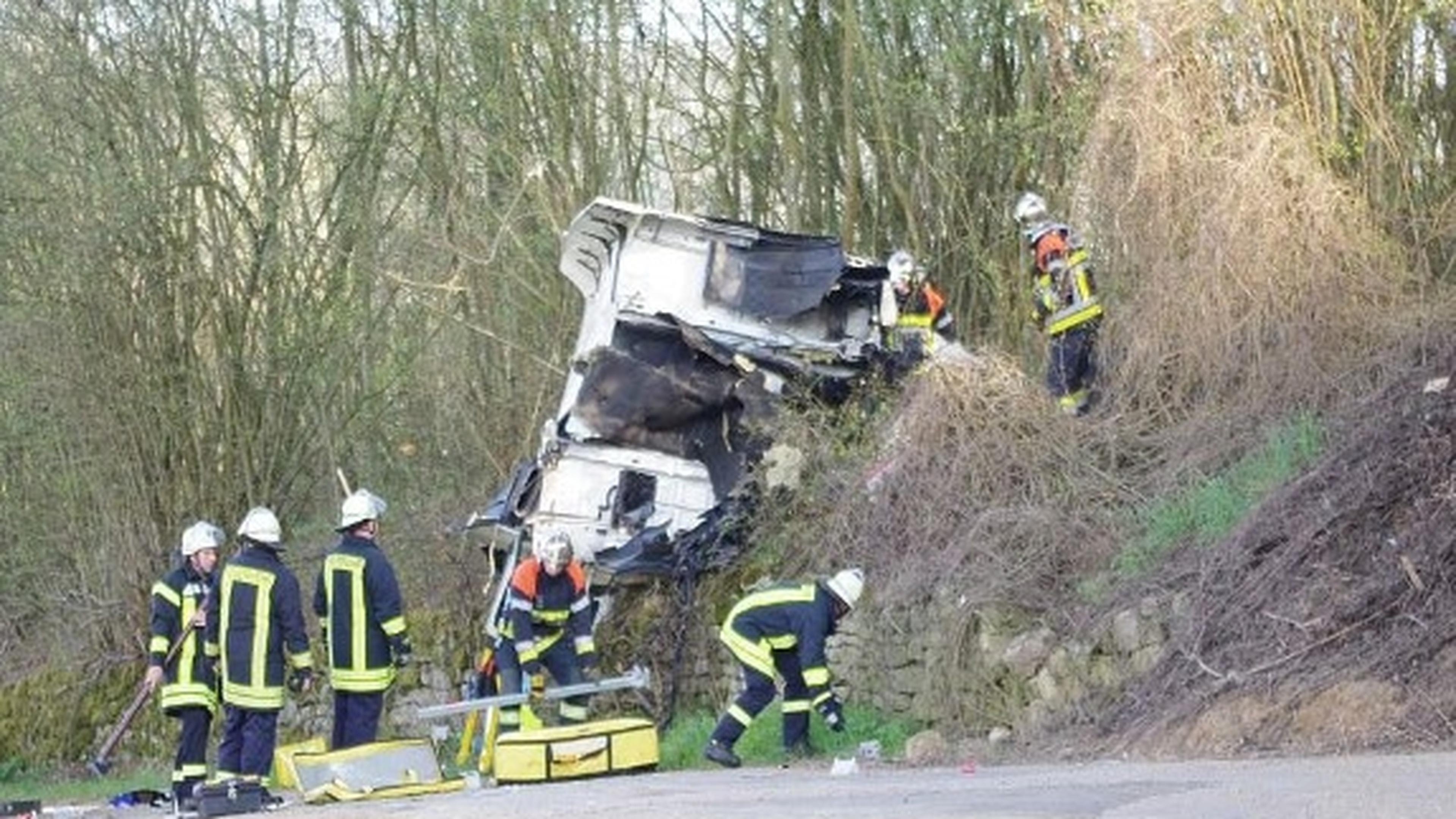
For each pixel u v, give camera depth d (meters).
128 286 51.03
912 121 46.00
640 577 37.34
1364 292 30.02
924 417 33.47
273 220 50.59
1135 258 31.81
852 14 44.78
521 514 38.03
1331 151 31.12
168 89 50.09
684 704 36.75
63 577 53.00
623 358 37.47
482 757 33.66
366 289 51.56
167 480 51.59
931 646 30.31
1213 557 26.30
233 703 28.14
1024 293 43.31
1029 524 30.28
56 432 51.50
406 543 45.53
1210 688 24.08
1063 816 16.75
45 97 49.47
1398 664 22.30
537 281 49.12
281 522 52.00
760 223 49.28
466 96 49.69
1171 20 31.00
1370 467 25.23
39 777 49.34
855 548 33.53
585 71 49.19
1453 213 31.30
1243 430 30.17
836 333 38.53
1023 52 42.81
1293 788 17.50
